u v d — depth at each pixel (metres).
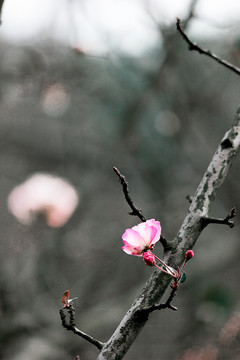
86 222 6.70
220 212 7.36
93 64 5.60
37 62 5.20
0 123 7.06
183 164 6.72
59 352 4.73
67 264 6.03
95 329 5.08
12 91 5.26
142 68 5.53
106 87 6.08
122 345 1.46
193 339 5.69
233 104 6.68
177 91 5.98
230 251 6.39
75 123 6.68
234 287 6.08
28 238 5.64
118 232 6.95
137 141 6.24
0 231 5.67
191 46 2.06
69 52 5.29
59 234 5.73
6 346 4.63
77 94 6.05
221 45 4.73
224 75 6.35
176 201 6.36
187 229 1.60
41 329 4.88
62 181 4.79
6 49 5.12
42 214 4.55
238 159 6.22
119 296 5.75
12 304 4.84
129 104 6.04
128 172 6.79
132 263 6.20
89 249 6.39
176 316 6.17
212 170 1.71
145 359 5.90
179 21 2.06
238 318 5.38
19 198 4.65
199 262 6.14
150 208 6.36
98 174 6.73
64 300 1.54
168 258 1.55
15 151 7.35
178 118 6.27
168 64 5.45
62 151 6.85
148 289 1.51
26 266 5.41
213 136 6.63
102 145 6.69
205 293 5.36
